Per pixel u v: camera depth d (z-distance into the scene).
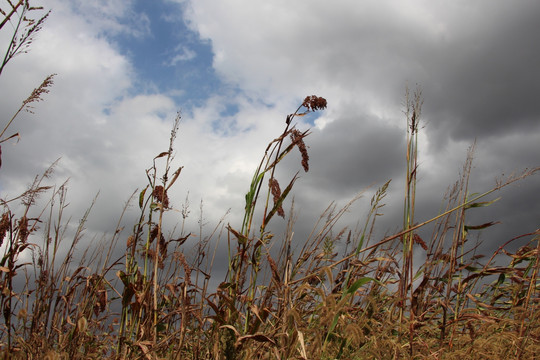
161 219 1.73
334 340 1.55
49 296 1.79
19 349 1.59
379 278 1.88
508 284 1.96
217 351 1.49
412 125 1.76
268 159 1.65
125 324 1.71
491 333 1.74
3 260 1.59
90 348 1.88
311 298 1.64
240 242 1.57
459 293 1.79
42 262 1.76
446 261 1.74
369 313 1.64
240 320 1.58
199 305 1.77
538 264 1.63
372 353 1.50
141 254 1.87
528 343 1.62
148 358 1.57
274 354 1.49
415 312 1.66
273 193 1.63
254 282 1.61
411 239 1.68
